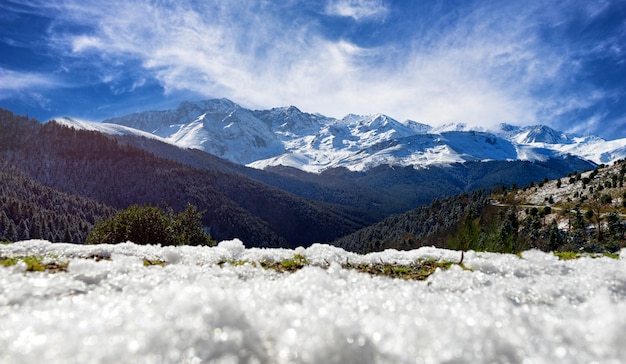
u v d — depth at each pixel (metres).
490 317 3.12
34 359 2.25
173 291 3.35
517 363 2.40
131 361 2.14
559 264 8.62
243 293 3.61
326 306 3.33
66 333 2.56
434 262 10.98
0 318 3.45
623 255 10.21
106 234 25.61
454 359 2.28
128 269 6.24
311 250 11.47
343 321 2.69
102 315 2.90
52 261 7.81
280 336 2.63
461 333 2.62
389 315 3.30
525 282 6.23
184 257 9.61
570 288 5.66
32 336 2.53
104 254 9.45
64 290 4.77
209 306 2.79
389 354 2.38
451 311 3.39
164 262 9.01
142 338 2.33
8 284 4.64
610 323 2.99
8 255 8.36
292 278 5.39
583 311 3.85
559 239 84.44
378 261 11.02
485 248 31.72
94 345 2.31
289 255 10.88
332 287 4.92
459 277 6.66
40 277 5.30
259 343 2.61
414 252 12.16
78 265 5.96
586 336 2.85
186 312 2.72
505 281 6.23
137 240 25.11
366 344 2.48
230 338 2.46
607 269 7.22
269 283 5.29
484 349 2.44
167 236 26.53
